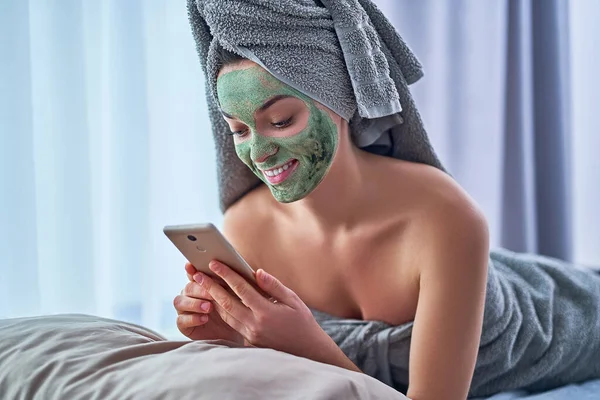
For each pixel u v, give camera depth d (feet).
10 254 5.66
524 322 3.80
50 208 5.85
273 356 2.44
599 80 7.02
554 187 7.02
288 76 2.92
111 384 2.39
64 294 5.82
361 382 2.41
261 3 2.89
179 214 6.27
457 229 3.18
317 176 3.08
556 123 6.99
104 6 5.98
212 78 3.08
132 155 5.98
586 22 7.04
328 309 3.67
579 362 3.96
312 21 2.99
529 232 7.00
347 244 3.45
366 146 3.53
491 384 3.77
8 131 5.64
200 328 3.26
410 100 3.36
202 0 3.01
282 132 2.98
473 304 3.13
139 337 2.83
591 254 7.13
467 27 6.91
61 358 2.60
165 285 6.23
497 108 6.98
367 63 3.08
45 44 5.82
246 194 3.88
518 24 6.93
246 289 2.81
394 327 3.44
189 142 6.28
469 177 6.98
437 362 3.06
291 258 3.65
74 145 5.81
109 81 5.98
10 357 2.72
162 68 6.10
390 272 3.38
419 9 6.77
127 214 5.98
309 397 2.19
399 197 3.35
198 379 2.26
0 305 5.65
